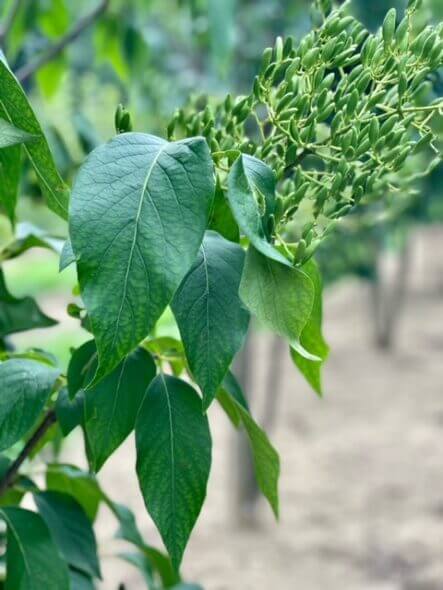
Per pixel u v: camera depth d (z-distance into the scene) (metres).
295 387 4.10
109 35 1.20
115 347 0.32
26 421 0.42
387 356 4.62
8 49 1.12
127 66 1.22
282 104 0.40
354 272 2.36
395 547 2.60
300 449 3.38
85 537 0.53
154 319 0.32
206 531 2.68
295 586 2.41
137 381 0.41
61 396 0.44
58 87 1.15
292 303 0.34
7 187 0.45
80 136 1.01
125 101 1.26
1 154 0.44
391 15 0.40
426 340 4.91
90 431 0.40
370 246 2.35
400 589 2.38
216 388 0.36
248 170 0.35
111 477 3.11
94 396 0.40
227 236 0.39
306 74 0.40
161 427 0.40
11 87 0.36
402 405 3.90
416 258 6.82
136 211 0.33
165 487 0.39
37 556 0.46
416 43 0.40
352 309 5.42
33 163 0.38
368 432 3.56
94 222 0.32
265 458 0.46
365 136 0.39
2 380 0.42
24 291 6.27
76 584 0.54
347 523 2.76
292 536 2.67
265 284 0.34
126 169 0.33
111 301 0.32
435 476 3.12
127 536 0.61
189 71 2.03
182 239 0.33
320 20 0.45
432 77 0.55
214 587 2.38
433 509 2.85
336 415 3.76
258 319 0.34
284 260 0.33
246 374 2.49
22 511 0.47
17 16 1.11
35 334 4.85
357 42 0.42
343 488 3.02
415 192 0.48
